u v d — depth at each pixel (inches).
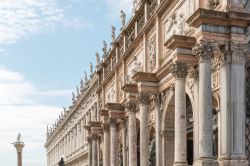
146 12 1784.0
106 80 2479.1
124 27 2112.5
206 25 1117.1
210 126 1090.7
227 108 1120.8
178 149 1258.0
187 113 1520.7
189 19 1154.0
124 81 2087.8
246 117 1191.6
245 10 1146.7
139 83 1641.2
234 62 1125.7
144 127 1635.1
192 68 1320.1
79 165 3718.0
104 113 2217.0
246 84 1198.9
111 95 2400.3
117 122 2176.4
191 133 1574.8
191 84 1370.6
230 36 1127.0
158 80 1644.9
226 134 1114.1
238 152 1094.4
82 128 3567.9
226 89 1127.6
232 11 1115.3
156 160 1641.2
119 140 2197.3
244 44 1136.2
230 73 1128.8
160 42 1636.3
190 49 1284.4
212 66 1238.9
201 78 1111.0
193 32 1325.0
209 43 1115.9
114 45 2287.2
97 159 2583.7
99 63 2901.1
